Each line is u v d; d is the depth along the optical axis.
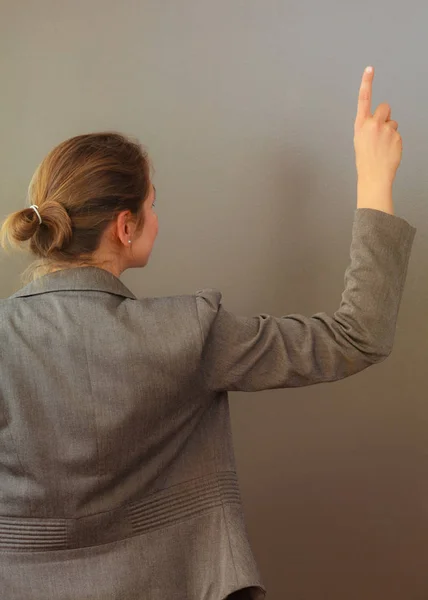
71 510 0.99
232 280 1.49
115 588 1.00
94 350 0.98
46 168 1.07
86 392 0.98
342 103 1.37
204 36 1.41
